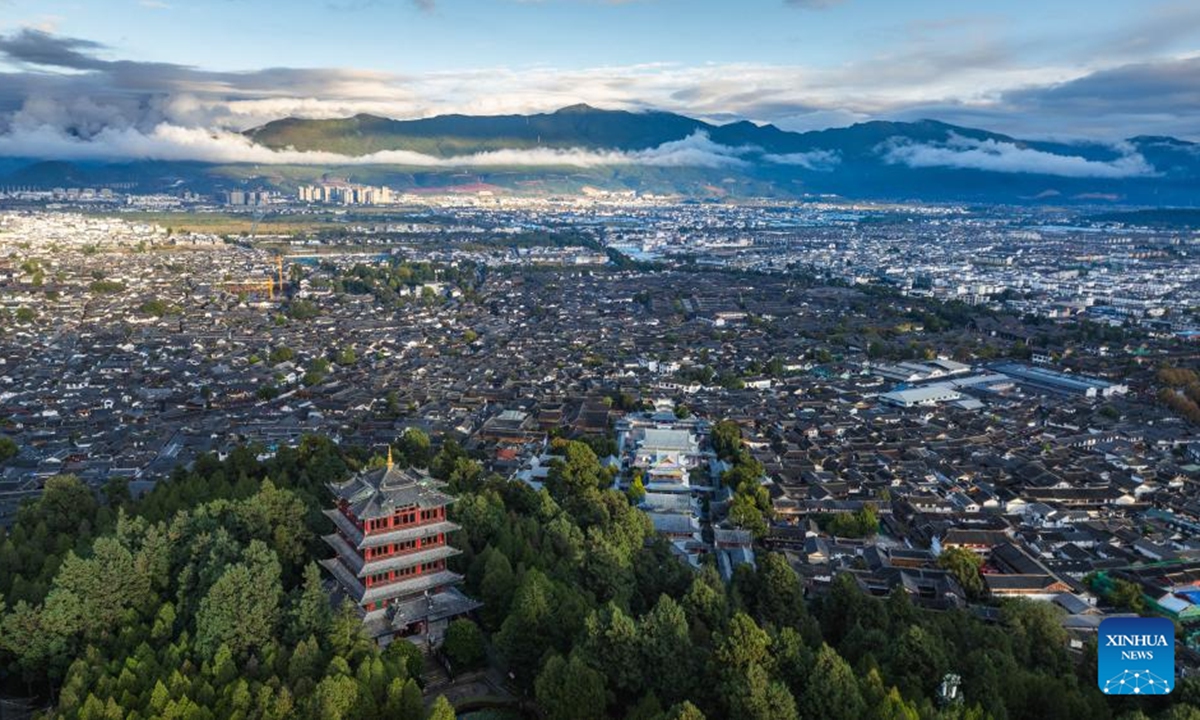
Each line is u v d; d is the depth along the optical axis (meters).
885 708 136.00
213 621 154.50
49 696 165.25
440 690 165.75
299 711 138.25
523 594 169.38
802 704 144.00
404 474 176.00
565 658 160.88
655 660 154.62
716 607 178.62
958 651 170.38
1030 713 150.88
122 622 168.62
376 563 166.88
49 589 174.25
